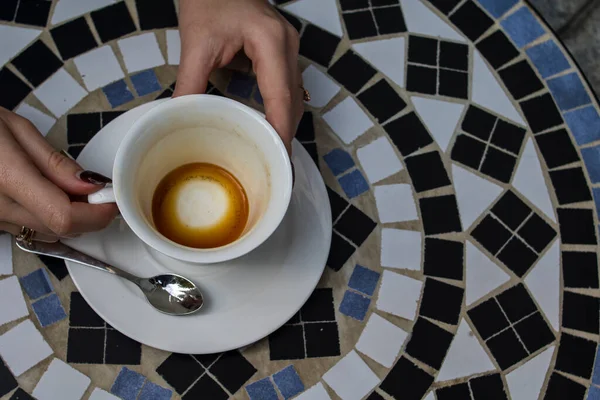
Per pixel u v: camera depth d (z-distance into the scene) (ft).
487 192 1.61
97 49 1.59
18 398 1.42
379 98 1.63
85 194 1.34
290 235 1.42
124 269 1.39
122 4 1.61
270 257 1.41
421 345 1.52
